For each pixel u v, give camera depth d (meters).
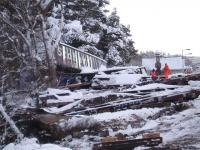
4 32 19.25
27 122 12.70
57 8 35.41
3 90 14.10
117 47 48.50
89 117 11.97
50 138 11.83
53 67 19.83
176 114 12.98
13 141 12.28
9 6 20.30
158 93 14.80
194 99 14.72
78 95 15.20
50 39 20.45
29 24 20.08
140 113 12.93
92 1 43.34
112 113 13.05
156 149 8.85
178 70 78.56
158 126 11.64
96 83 18.73
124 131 11.56
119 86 18.06
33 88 14.80
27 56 18.02
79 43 40.88
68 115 13.00
